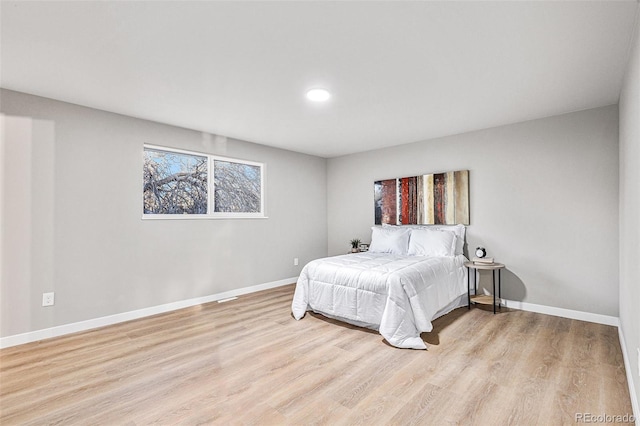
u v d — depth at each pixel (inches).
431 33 77.3
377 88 109.9
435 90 111.7
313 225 223.5
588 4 66.5
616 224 124.3
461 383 83.0
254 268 186.9
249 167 189.2
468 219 163.2
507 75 100.2
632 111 78.2
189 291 157.0
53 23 72.4
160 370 91.0
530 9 68.3
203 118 141.6
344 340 112.7
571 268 134.4
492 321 131.4
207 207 168.4
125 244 135.7
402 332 107.3
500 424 66.6
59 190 119.1
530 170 144.9
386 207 197.3
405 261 141.6
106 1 64.9
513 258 149.7
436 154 176.6
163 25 73.4
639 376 65.3
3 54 86.0
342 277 128.5
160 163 152.0
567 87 109.4
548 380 83.7
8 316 108.3
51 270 117.0
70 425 67.6
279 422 68.0
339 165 226.1
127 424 67.8
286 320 135.0
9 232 108.9
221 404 74.6
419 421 67.9
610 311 125.5
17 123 110.8
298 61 90.8
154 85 106.5
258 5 66.4
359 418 69.2
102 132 130.0
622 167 106.1
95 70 95.7
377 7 67.4
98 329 124.5
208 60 90.0
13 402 75.9
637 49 69.2
